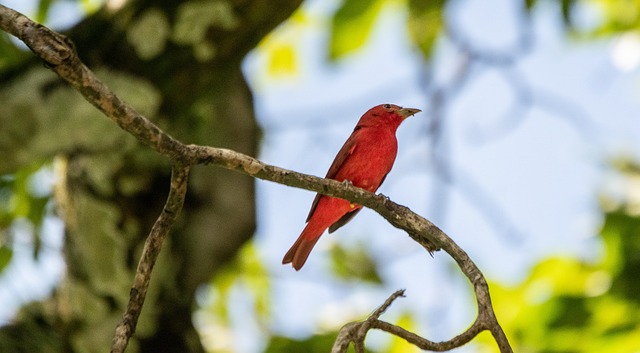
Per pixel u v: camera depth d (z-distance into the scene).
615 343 13.27
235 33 11.30
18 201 14.07
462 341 6.28
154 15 11.29
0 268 13.56
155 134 6.46
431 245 7.45
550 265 14.20
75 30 11.58
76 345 11.55
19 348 11.73
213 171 13.39
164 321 11.95
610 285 13.56
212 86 12.12
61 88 11.16
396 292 6.34
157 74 11.33
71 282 11.63
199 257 12.70
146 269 6.65
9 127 10.95
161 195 11.79
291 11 11.34
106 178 11.51
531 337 13.59
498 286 14.19
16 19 6.16
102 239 11.53
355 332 6.21
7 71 11.40
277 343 14.10
